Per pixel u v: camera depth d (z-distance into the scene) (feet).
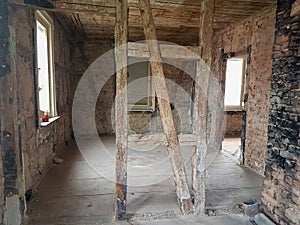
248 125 12.23
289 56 6.25
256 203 7.71
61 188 9.27
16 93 6.40
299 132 5.88
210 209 7.83
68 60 17.06
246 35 12.48
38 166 9.62
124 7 6.54
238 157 13.91
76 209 7.70
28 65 8.36
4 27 5.97
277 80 6.75
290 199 6.18
